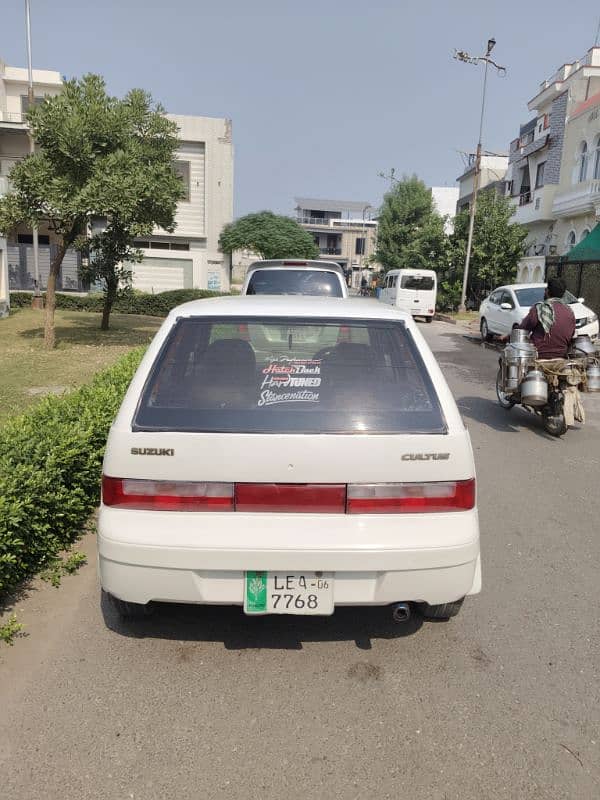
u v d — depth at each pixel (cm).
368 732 252
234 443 256
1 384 915
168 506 258
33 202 1163
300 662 295
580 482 572
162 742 244
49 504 383
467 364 1331
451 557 262
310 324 309
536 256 2819
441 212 5897
